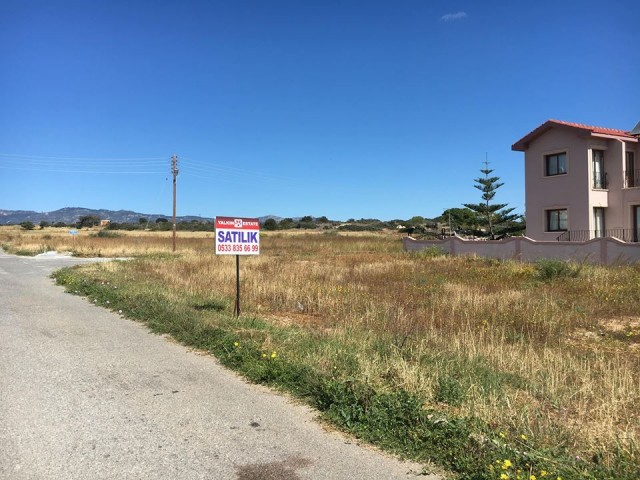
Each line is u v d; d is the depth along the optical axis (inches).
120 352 298.7
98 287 564.1
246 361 265.1
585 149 1055.6
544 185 1136.8
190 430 186.1
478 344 311.4
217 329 325.1
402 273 757.3
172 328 353.1
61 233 3314.5
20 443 171.9
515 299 492.7
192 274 714.8
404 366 239.9
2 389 227.9
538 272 732.7
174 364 274.4
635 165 1092.5
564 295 530.0
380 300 497.7
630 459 155.6
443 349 299.7
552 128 1114.7
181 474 153.3
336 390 208.5
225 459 163.6
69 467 156.1
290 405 213.3
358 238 2314.2
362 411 193.9
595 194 1061.1
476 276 721.0
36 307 466.9
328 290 554.9
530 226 1167.0
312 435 183.2
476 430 175.3
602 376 248.8
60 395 221.1
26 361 276.4
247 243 403.5
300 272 752.3
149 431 184.5
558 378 241.8
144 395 223.6
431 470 157.0
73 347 309.9
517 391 225.1
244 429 187.8
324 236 2600.9
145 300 451.8
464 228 2069.4
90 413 200.7
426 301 495.5
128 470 155.1
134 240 2112.5
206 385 238.7
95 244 1815.9
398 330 355.3
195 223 5049.2
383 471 156.9
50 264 1137.4
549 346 323.9
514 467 150.0
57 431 182.5
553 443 169.8
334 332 335.9
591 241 871.1
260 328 345.7
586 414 199.9
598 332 372.5
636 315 434.6
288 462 162.1
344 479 151.7
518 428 179.8
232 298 506.3
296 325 378.6
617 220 1069.8
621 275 674.8
